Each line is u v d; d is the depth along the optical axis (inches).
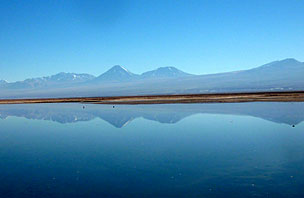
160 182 417.4
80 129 970.1
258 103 1962.4
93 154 592.4
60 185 417.1
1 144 728.3
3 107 2593.5
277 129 828.0
